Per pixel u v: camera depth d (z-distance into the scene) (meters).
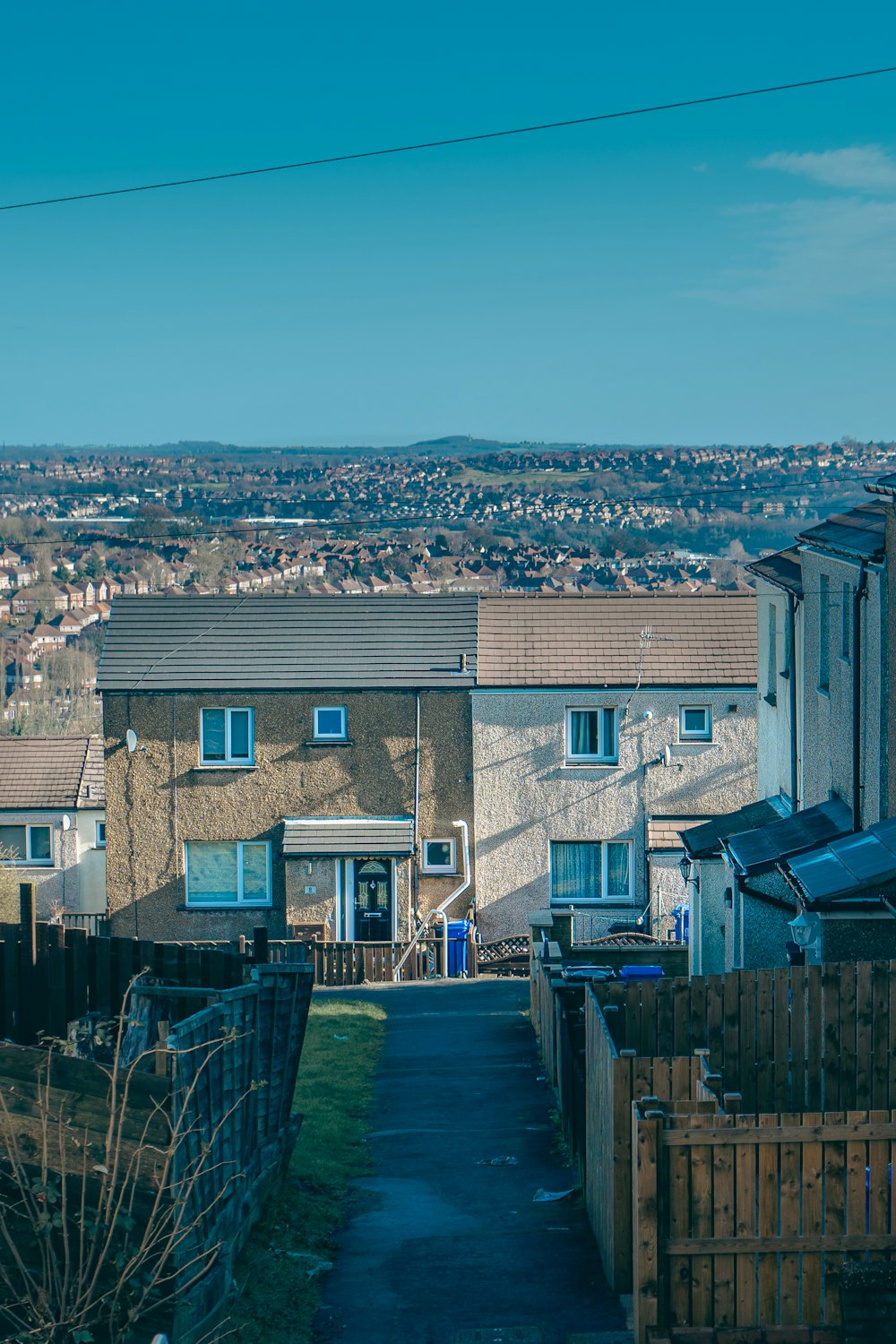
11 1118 7.16
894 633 14.52
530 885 32.56
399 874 32.22
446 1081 15.95
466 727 32.44
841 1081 10.63
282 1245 9.38
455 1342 7.90
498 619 34.00
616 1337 7.85
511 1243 9.64
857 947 12.32
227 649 33.16
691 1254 7.33
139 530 145.00
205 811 32.62
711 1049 10.59
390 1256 9.41
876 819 15.21
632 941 24.56
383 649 33.16
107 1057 9.42
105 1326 7.05
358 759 32.47
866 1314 7.05
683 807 32.41
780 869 14.16
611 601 34.50
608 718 32.50
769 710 22.80
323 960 28.78
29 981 10.64
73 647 98.75
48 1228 6.80
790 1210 7.34
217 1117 8.34
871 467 132.38
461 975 29.44
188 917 32.59
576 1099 11.30
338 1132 13.06
